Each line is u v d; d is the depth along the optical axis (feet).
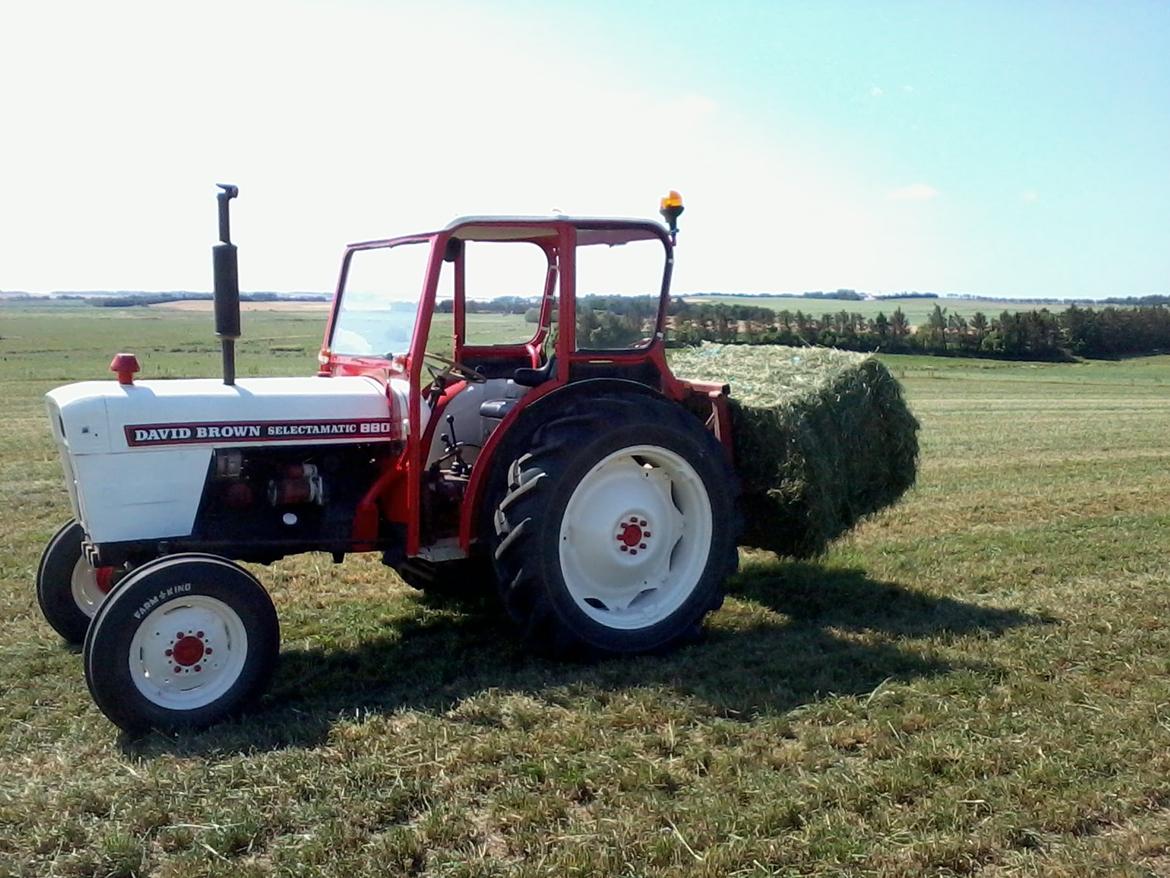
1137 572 22.81
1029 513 30.45
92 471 14.99
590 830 11.13
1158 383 119.14
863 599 20.54
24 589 21.18
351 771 12.39
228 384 16.17
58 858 10.63
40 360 127.34
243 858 10.67
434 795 11.92
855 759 12.96
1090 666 16.31
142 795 11.93
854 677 15.74
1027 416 69.82
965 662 16.35
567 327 16.84
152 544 15.44
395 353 17.17
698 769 12.64
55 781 12.50
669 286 17.83
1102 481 37.09
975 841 10.82
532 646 16.84
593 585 17.13
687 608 17.44
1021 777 12.28
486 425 18.01
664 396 17.74
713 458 17.48
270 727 13.94
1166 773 12.44
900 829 11.12
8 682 15.96
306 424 16.33
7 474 38.27
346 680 15.92
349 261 19.35
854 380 20.59
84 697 15.37
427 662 16.65
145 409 15.30
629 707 14.38
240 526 16.15
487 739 13.30
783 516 19.34
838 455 19.95
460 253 18.17
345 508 16.90
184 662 14.08
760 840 10.85
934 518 29.66
